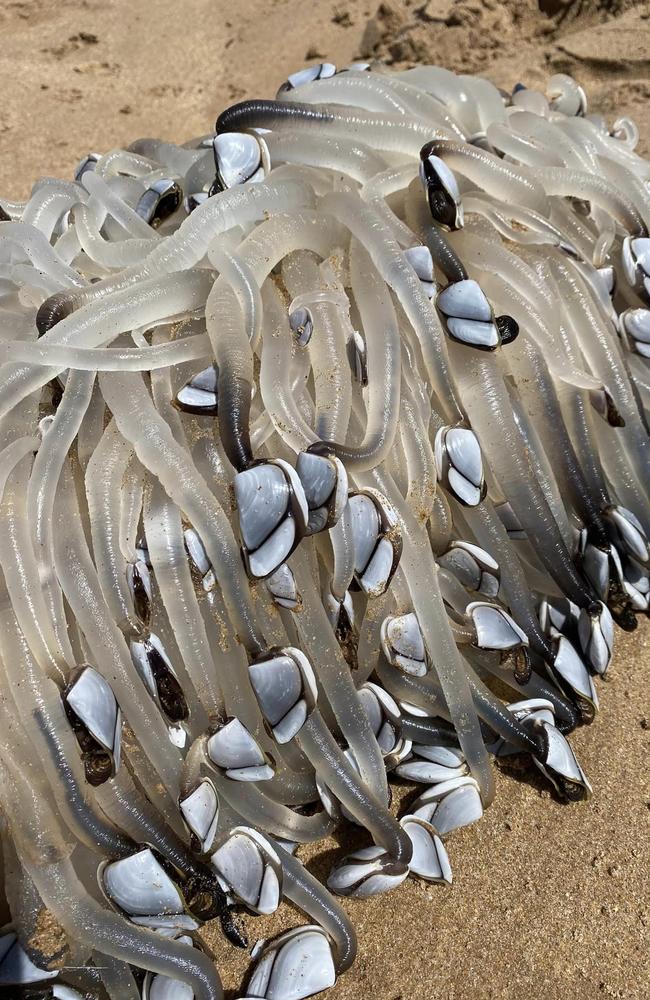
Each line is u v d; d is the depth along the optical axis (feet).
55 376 1.82
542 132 2.28
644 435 2.09
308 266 1.88
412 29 4.05
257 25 4.45
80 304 1.85
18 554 1.71
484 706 1.88
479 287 1.86
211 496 1.72
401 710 1.90
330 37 4.29
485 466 1.97
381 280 1.85
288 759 1.86
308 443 1.73
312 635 1.77
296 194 1.91
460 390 1.92
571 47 3.78
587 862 1.82
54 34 4.54
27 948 1.70
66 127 3.97
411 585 1.80
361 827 1.87
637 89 3.58
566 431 2.02
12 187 3.66
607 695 2.01
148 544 1.76
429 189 1.90
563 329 2.05
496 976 1.73
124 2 4.73
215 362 1.75
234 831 1.73
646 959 1.72
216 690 1.74
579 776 1.87
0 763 1.69
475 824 1.87
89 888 1.73
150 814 1.72
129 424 1.74
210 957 1.76
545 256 2.05
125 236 2.19
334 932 1.74
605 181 2.12
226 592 1.71
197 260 1.87
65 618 1.75
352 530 1.73
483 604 1.90
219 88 4.17
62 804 1.67
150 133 3.91
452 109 2.31
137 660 1.72
